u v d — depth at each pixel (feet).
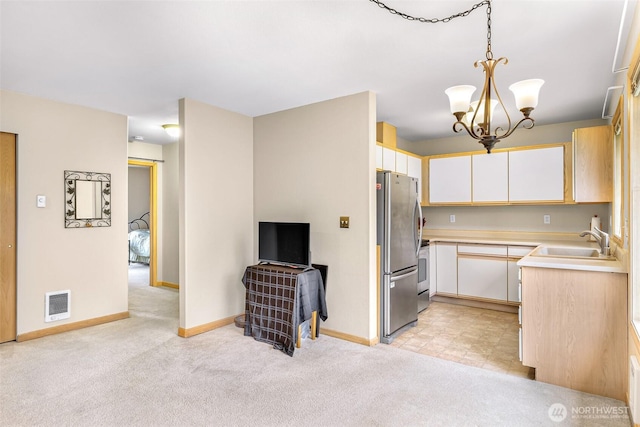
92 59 8.55
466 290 15.28
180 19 6.79
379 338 11.24
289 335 10.27
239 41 7.69
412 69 9.20
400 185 11.76
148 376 8.70
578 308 8.05
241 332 11.94
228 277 12.83
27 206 11.12
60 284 11.82
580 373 8.04
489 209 16.63
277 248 11.69
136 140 17.90
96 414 7.06
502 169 15.12
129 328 12.32
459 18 6.75
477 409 7.29
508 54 8.32
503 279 14.44
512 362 9.60
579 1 6.18
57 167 11.75
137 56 8.39
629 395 7.07
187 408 7.30
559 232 15.02
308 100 11.69
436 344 10.93
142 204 29.94
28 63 8.76
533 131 15.42
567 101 11.89
